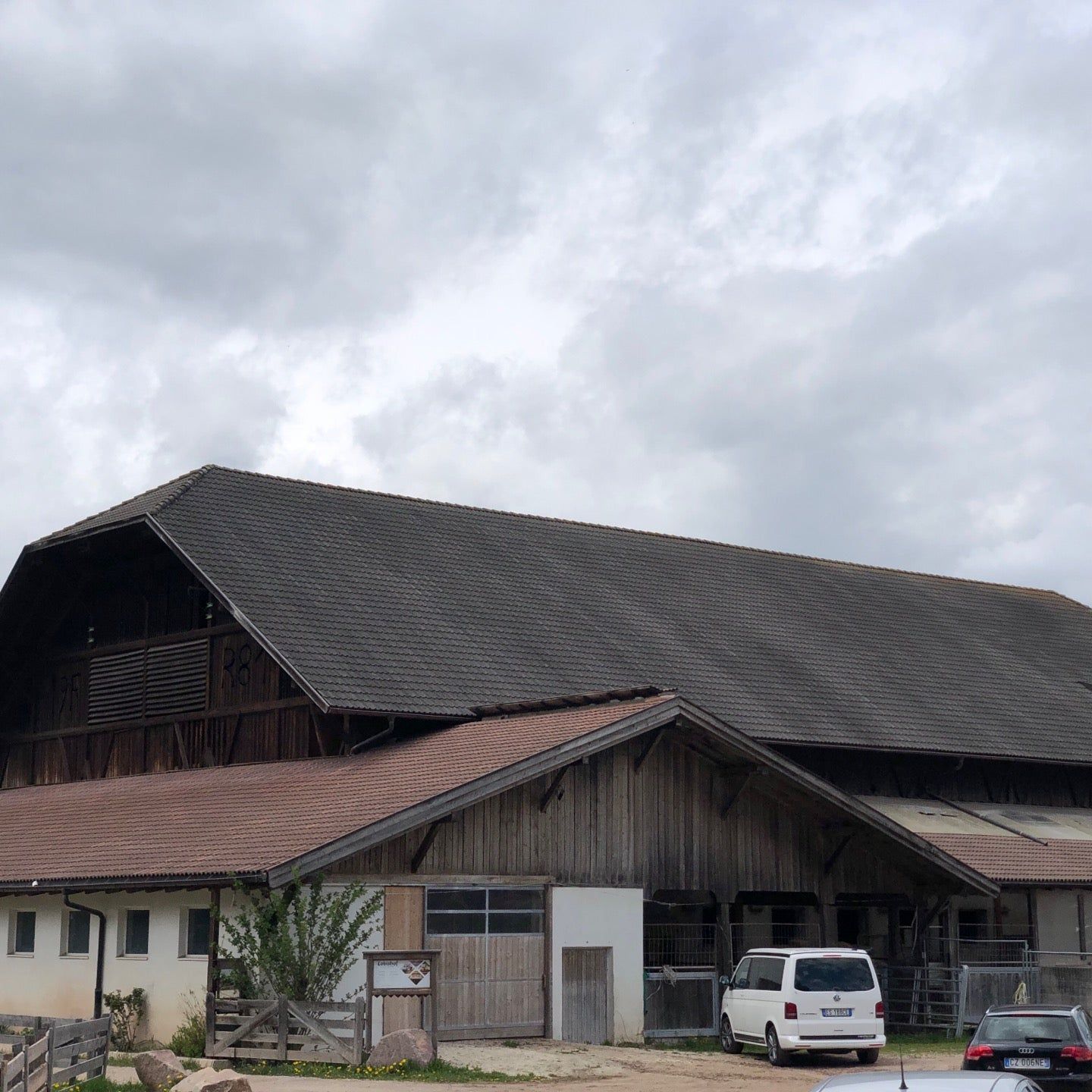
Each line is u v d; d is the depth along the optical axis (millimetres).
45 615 41344
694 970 30766
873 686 43156
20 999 30969
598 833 29688
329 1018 24672
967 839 36688
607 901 29312
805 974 25656
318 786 30000
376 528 40969
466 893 27344
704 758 31625
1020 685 47719
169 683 37438
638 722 29172
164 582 38469
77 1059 21531
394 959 24156
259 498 39656
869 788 40406
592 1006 28703
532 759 27516
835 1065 25734
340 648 33438
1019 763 43219
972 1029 31859
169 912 28109
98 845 30719
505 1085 22031
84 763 39406
